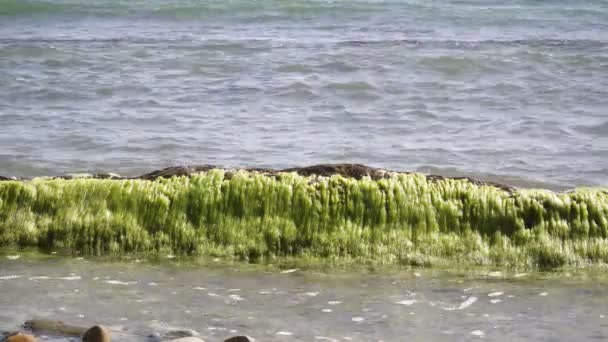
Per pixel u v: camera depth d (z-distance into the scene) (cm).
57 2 2888
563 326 616
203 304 649
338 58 1923
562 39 2266
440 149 1208
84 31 2462
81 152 1169
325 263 729
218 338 589
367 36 2342
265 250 737
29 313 627
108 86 1625
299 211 748
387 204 748
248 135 1275
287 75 1753
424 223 741
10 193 771
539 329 611
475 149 1209
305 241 739
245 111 1442
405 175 772
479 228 740
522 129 1331
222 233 746
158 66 1839
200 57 1944
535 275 714
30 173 1073
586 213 742
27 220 760
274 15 2712
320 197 752
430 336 598
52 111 1422
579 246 730
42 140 1225
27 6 2805
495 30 2470
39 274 703
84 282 689
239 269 718
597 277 711
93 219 757
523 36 2341
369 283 692
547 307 650
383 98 1564
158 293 669
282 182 761
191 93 1577
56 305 643
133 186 771
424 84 1684
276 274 709
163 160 1136
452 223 742
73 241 752
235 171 788
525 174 1089
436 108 1484
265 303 652
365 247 734
